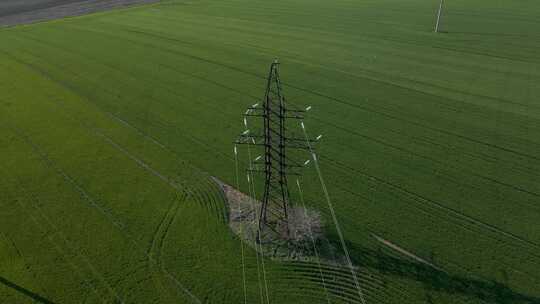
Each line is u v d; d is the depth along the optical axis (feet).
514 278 68.18
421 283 67.87
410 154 100.22
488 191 87.45
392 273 69.67
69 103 128.06
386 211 82.79
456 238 76.13
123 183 91.76
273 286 67.82
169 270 70.64
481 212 81.87
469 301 64.80
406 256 72.79
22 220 81.92
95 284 68.33
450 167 95.20
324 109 121.39
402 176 92.68
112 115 120.67
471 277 68.59
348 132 109.81
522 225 78.48
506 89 130.62
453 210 82.64
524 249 73.41
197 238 76.95
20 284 68.33
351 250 74.13
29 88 138.41
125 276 69.72
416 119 115.03
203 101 127.95
